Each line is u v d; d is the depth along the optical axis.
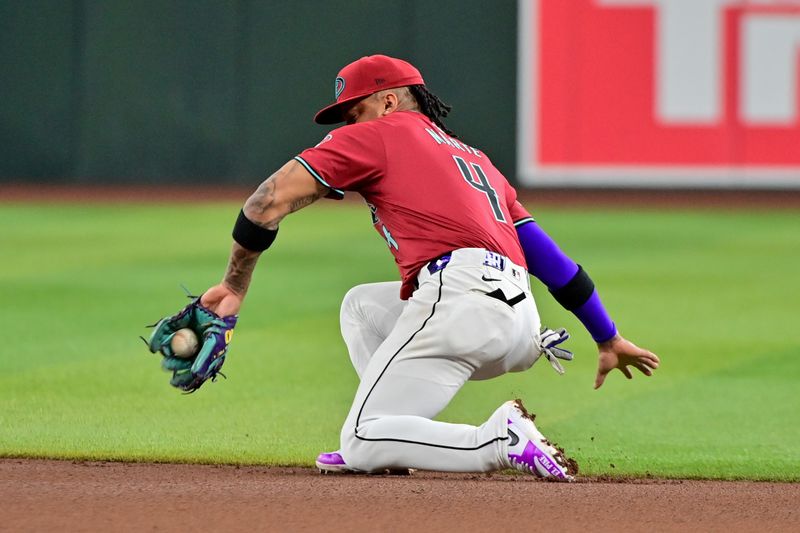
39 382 22.23
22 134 67.69
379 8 66.19
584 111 65.31
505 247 13.75
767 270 40.62
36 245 45.31
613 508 12.36
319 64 66.50
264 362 24.64
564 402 21.66
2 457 15.85
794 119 64.38
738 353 26.72
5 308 31.33
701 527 11.73
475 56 65.94
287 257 42.69
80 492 12.81
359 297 15.21
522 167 66.00
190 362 13.62
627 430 19.19
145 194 65.44
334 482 13.63
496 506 12.21
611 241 48.22
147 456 16.08
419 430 13.16
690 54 64.44
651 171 65.19
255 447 16.98
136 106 67.31
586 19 64.81
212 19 66.75
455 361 13.34
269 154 67.25
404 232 13.72
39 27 67.00
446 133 14.76
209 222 53.41
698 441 18.25
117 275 37.72
